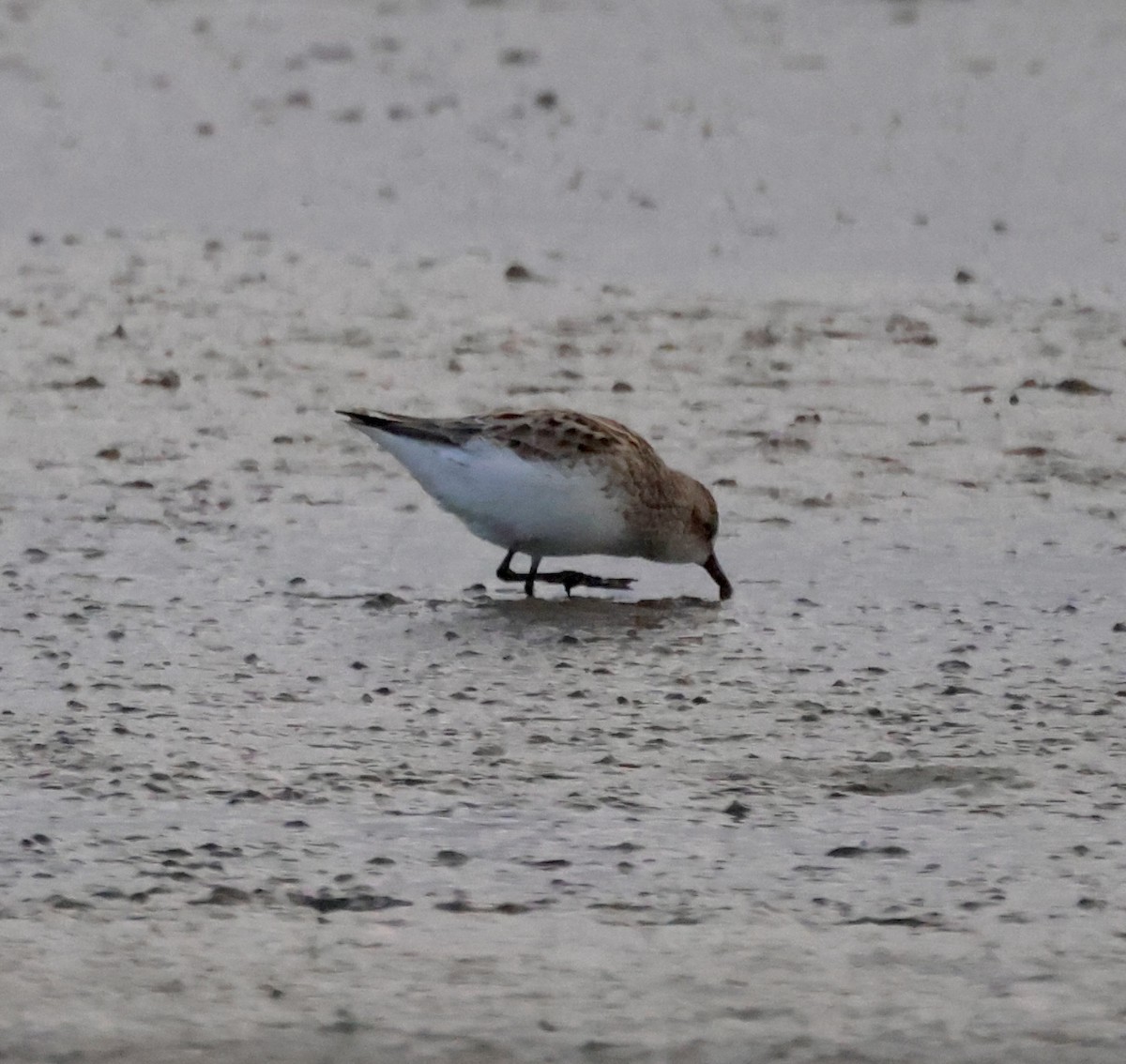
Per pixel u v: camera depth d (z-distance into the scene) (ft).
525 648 40.27
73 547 46.21
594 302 69.41
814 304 69.10
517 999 24.93
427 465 43.45
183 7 108.88
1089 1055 23.62
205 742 34.30
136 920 27.07
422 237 77.66
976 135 87.61
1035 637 41.29
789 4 109.19
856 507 50.44
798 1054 23.65
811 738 34.94
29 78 96.12
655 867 29.07
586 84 95.96
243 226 79.36
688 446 54.95
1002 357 63.21
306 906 27.63
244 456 53.47
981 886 28.40
